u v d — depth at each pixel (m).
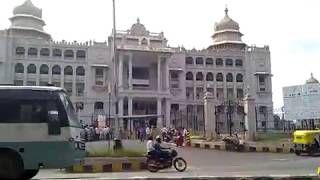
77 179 16.03
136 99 81.19
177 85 90.69
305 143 28.83
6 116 14.07
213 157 28.19
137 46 82.62
